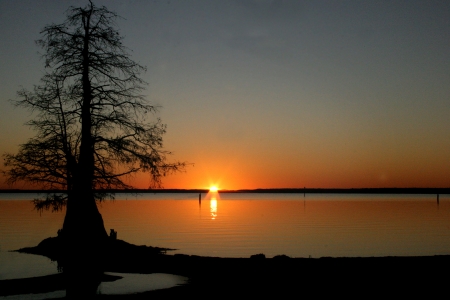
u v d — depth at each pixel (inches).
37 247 1000.9
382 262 747.4
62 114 897.5
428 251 1165.7
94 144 912.3
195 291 598.9
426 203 4921.3
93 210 895.1
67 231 879.7
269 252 1135.0
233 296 569.9
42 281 677.9
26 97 892.0
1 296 585.3
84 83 891.4
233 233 1622.8
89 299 562.6
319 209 3614.7
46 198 896.9
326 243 1339.8
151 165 922.7
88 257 840.9
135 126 929.5
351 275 665.6
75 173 891.4
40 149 890.7
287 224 2066.9
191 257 832.3
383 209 3560.5
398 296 560.7
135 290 610.2
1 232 1582.2
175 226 1923.0
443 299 547.5
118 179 924.6
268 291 589.9
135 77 921.5
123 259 829.2
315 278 650.8
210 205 4544.8
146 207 4013.3
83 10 892.0
